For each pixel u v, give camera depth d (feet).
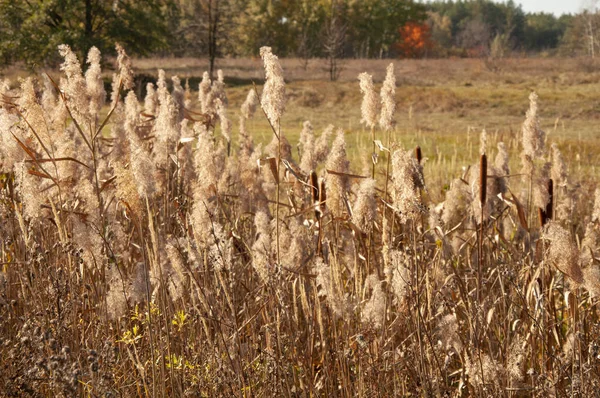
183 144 18.66
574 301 13.50
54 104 19.39
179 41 236.43
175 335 13.98
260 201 19.98
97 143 20.24
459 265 17.62
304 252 14.88
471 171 19.20
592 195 31.01
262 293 14.62
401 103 137.80
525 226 16.39
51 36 144.56
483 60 244.63
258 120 97.04
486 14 564.71
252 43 304.50
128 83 20.04
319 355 14.60
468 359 13.17
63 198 15.99
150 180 12.43
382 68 244.22
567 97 141.18
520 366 13.83
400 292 13.25
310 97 144.56
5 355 13.23
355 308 13.52
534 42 573.74
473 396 13.70
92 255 13.53
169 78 168.55
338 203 15.34
